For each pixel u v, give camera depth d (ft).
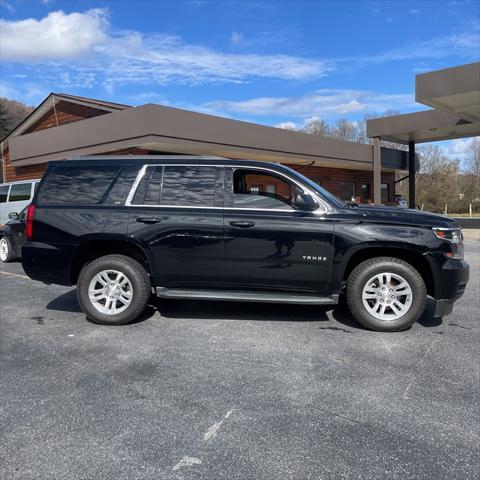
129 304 17.71
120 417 10.77
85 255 18.69
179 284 17.60
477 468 8.89
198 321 18.37
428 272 17.12
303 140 66.39
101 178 18.21
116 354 14.83
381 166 86.12
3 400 11.64
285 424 10.46
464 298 22.63
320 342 15.90
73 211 17.93
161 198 17.67
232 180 17.63
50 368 13.70
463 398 11.75
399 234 16.42
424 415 10.89
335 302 16.98
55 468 8.86
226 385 12.49
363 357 14.53
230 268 17.13
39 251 18.02
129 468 8.85
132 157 18.40
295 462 9.04
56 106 66.49
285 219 16.89
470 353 14.90
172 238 17.24
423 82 51.47
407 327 16.99
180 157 18.16
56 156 58.49
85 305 17.85
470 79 48.08
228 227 16.98
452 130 72.38
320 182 79.66
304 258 16.76
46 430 10.20
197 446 9.58
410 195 89.20
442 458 9.20
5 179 72.43
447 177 176.55
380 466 8.93
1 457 9.21
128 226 17.43
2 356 14.71
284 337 16.44
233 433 10.07
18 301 21.97
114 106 59.26
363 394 11.96
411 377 13.02
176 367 13.74
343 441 9.78
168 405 11.35
